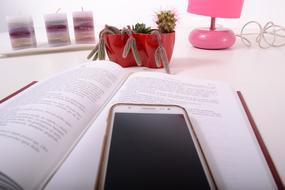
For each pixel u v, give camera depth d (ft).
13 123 0.80
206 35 2.16
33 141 0.73
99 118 0.95
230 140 0.83
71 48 2.18
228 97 1.12
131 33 1.53
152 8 3.54
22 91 1.19
